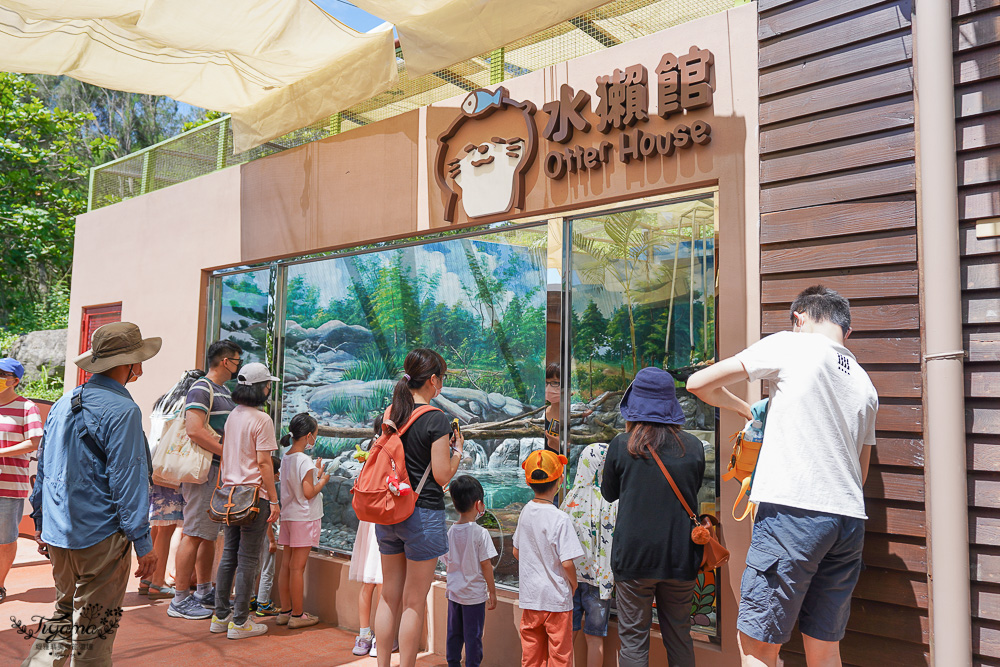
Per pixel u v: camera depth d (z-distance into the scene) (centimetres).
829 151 322
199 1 431
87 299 781
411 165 500
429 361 378
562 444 421
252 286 620
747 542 341
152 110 2719
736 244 355
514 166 441
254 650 444
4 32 465
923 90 284
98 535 313
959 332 273
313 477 491
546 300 431
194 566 558
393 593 373
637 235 400
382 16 440
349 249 547
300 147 579
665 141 376
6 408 530
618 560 321
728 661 341
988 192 280
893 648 291
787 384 273
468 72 481
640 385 337
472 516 396
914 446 290
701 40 373
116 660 422
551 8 390
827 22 327
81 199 1866
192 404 495
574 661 386
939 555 267
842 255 315
